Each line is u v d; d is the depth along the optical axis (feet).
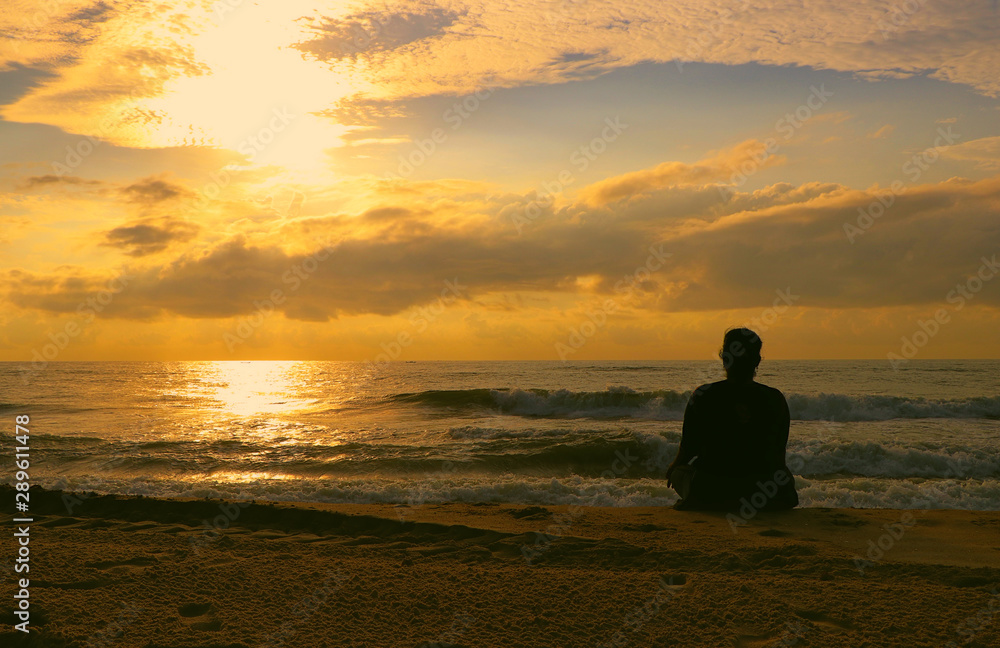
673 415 67.67
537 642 9.74
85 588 12.29
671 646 9.61
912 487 26.91
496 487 28.48
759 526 17.87
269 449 42.68
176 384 138.62
